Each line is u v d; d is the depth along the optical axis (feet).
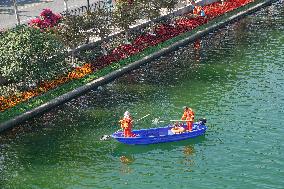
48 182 113.50
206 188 107.86
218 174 112.68
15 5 187.01
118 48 188.75
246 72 174.70
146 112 146.30
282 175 110.52
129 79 172.45
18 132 136.56
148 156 122.72
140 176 114.01
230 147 123.54
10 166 120.57
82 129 137.39
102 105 152.05
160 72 178.70
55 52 154.30
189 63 187.11
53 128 138.51
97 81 165.17
